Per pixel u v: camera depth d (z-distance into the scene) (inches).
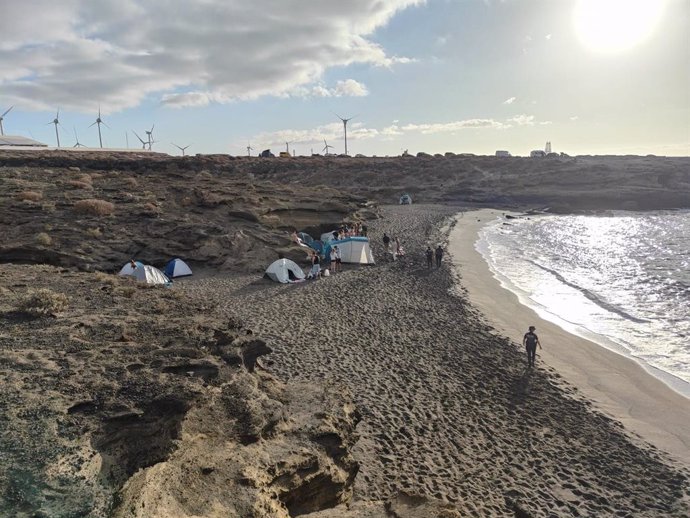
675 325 916.0
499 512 375.9
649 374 677.3
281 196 1803.6
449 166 4269.2
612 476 436.8
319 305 885.2
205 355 330.0
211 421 274.4
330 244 1306.6
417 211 2856.8
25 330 342.3
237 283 1026.7
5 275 531.2
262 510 229.3
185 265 1083.3
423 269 1288.1
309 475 280.1
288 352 644.1
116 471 215.5
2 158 2436.0
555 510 385.7
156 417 247.1
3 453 200.8
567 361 712.4
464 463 435.8
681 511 392.8
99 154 3270.2
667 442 500.4
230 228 1272.1
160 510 201.6
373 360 645.9
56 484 190.1
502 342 762.8
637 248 1898.4
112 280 540.4
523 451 465.1
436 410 525.7
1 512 170.2
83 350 311.7
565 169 3996.1
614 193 3405.5
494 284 1208.2
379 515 255.3
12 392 248.7
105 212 1240.8
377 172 4121.6
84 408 244.1
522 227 2475.4
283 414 314.5
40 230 1093.8
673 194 3329.2
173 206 1407.5
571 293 1175.6
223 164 3356.3
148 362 304.3
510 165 4274.1
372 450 438.0
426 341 740.0
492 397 572.7
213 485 233.5
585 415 546.3
